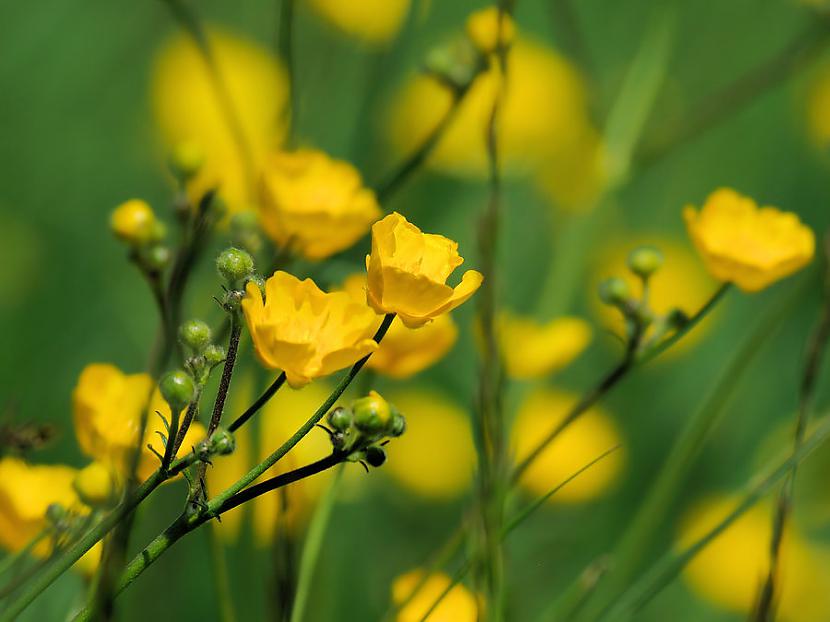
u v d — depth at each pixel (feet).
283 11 3.04
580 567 3.82
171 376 2.45
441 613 2.81
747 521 4.02
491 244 2.82
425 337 2.79
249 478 2.47
